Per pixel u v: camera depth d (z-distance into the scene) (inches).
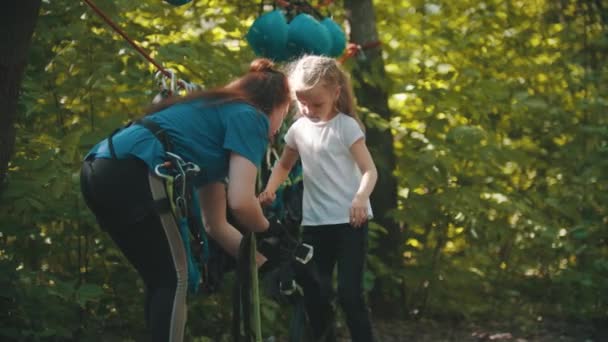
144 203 147.7
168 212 148.3
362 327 195.5
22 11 160.6
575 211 290.7
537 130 323.6
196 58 233.0
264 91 158.7
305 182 204.1
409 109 306.0
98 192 148.6
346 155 199.8
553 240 287.7
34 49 218.7
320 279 199.8
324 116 199.2
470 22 325.4
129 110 257.1
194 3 278.5
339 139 198.8
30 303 199.8
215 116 153.5
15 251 211.6
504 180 327.6
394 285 291.6
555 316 293.9
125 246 150.9
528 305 307.0
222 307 241.3
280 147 227.0
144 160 147.1
